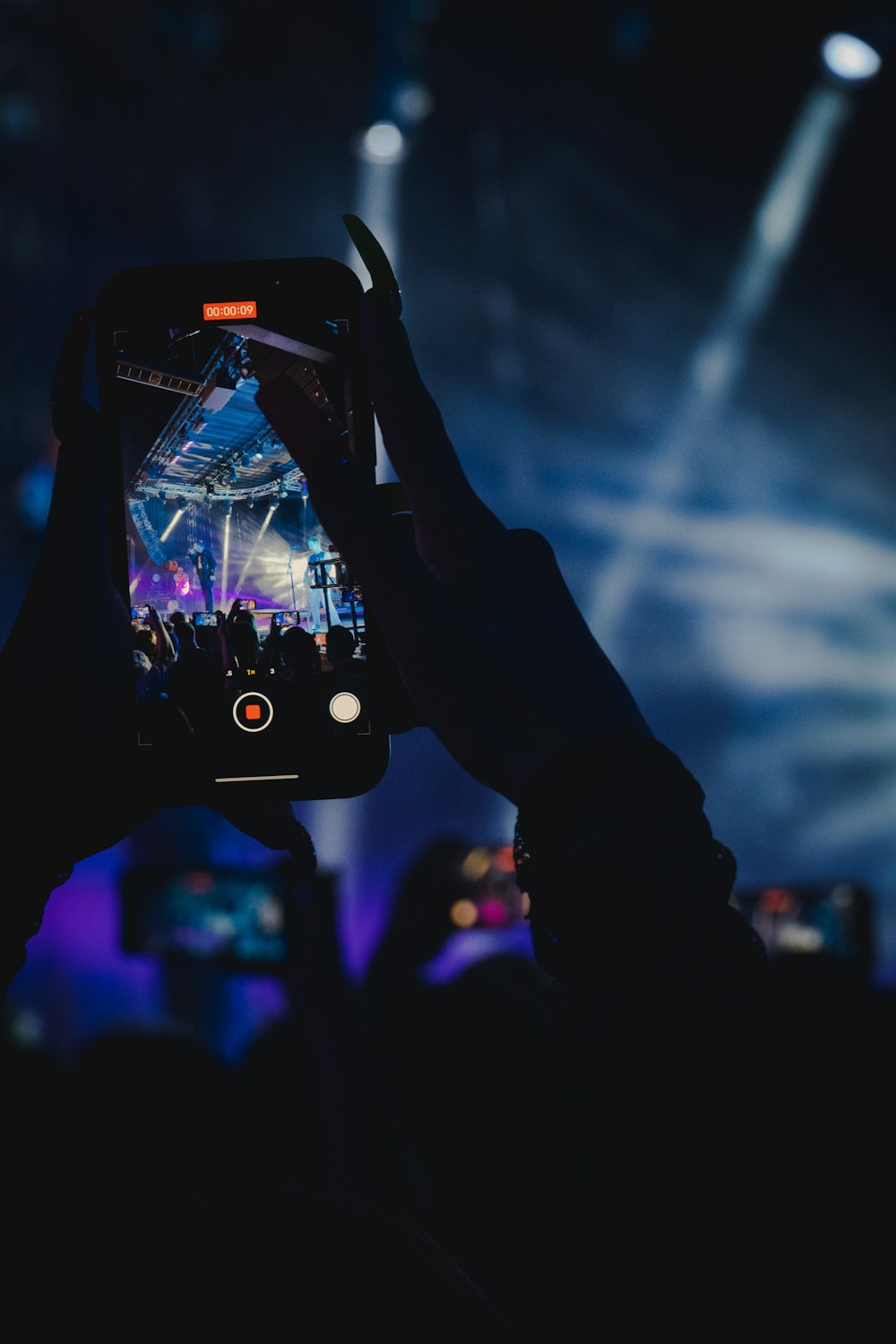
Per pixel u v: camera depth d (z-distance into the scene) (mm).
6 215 9695
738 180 10531
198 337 1027
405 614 602
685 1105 513
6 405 9680
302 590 964
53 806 629
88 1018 8070
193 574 982
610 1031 530
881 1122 514
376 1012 1771
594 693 598
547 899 550
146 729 917
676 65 9883
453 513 669
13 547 9461
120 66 9820
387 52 9641
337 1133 1424
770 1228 503
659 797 553
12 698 643
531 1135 1507
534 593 640
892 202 10094
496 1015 1598
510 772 581
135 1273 571
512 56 10031
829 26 8844
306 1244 609
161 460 999
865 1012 610
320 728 914
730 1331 500
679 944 531
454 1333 607
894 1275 497
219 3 9219
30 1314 502
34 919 614
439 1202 1532
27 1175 580
